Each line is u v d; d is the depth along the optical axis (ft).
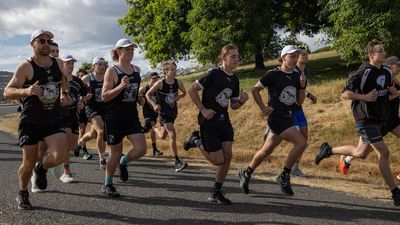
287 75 19.16
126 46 18.21
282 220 15.85
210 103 17.97
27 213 16.35
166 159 32.32
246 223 15.46
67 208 17.19
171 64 28.37
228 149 18.12
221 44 72.02
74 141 24.16
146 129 28.35
